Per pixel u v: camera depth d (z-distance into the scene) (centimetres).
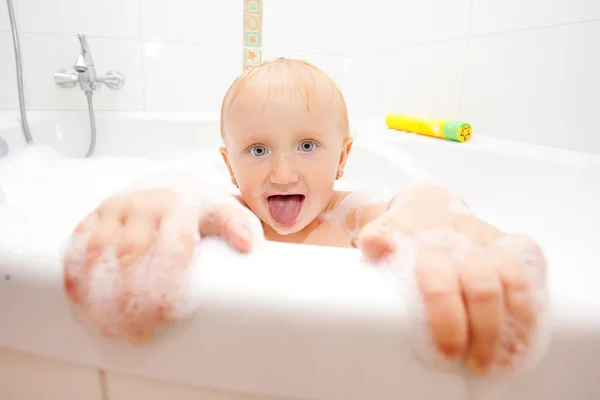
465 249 30
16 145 115
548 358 27
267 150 59
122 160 131
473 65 108
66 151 133
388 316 27
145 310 28
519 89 96
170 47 148
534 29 91
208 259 30
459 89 113
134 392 31
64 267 30
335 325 27
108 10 138
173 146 141
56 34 133
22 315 30
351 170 112
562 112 87
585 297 28
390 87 142
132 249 30
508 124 100
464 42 110
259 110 57
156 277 29
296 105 57
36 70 133
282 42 161
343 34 169
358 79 161
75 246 31
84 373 31
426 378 27
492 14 101
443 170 98
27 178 97
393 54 139
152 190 38
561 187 75
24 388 33
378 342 27
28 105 134
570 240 68
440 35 118
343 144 65
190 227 32
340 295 27
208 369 28
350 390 27
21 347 31
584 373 27
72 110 139
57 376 32
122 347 29
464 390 28
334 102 61
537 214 78
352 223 74
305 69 62
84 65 126
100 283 29
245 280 28
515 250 30
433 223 34
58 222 35
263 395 28
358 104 162
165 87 150
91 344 30
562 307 27
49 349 31
